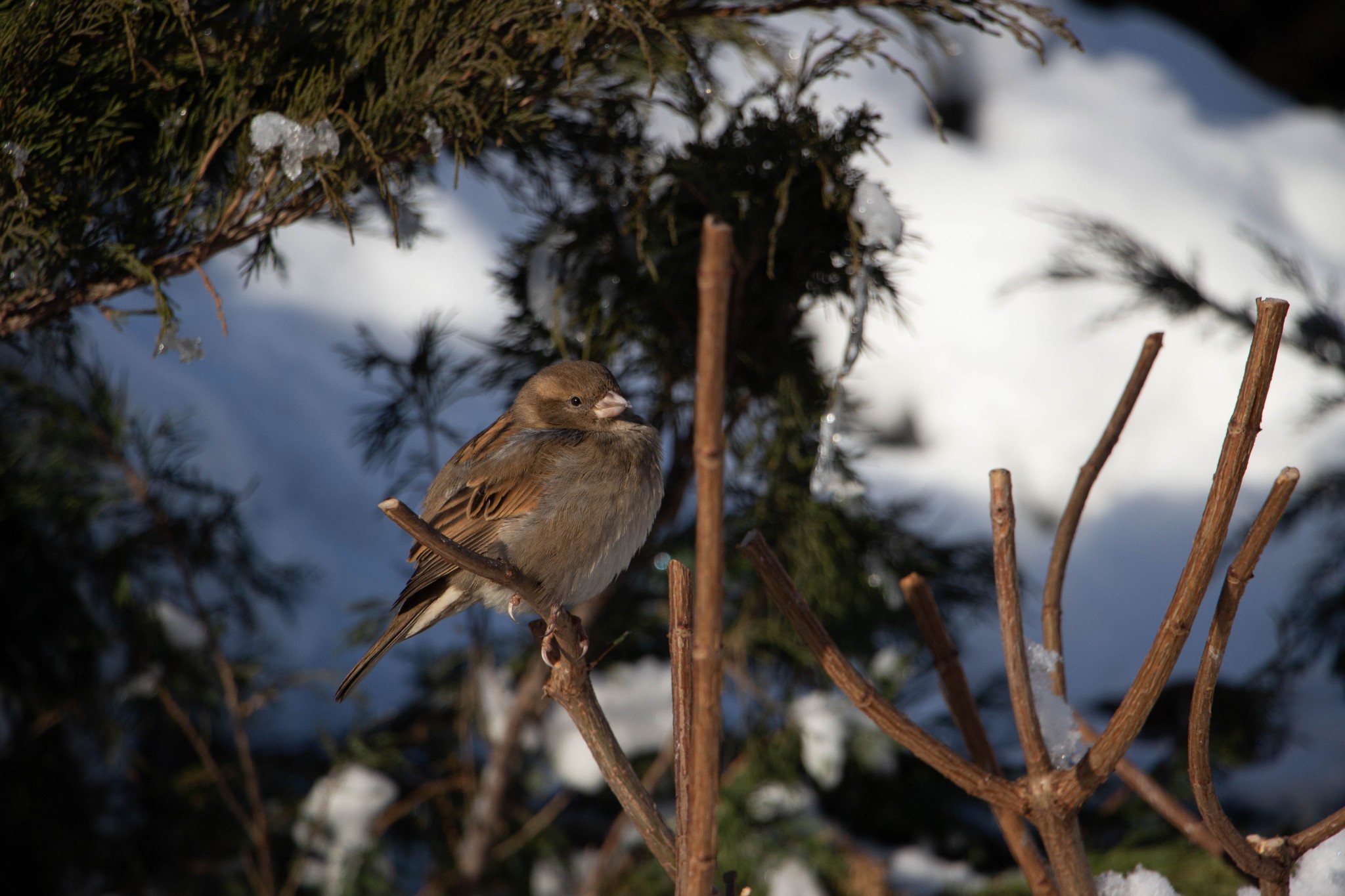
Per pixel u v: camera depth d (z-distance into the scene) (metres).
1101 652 14.41
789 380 8.05
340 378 14.71
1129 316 15.07
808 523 8.35
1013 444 16.89
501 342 9.00
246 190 5.86
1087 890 3.58
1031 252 18.00
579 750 10.06
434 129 5.91
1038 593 12.70
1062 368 17.11
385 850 10.20
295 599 11.12
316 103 5.74
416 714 10.86
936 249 18.03
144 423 12.04
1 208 5.41
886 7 7.21
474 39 5.82
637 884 10.14
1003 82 20.61
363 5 6.07
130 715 10.05
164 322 5.58
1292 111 22.94
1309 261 18.98
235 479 12.79
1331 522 12.73
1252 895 4.03
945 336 17.44
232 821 10.12
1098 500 16.47
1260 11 24.27
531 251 8.35
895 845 11.20
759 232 7.48
